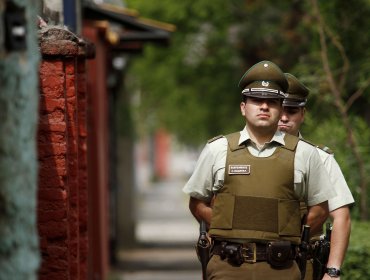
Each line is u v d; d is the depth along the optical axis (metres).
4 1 11.68
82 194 23.48
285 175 18.50
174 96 74.94
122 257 64.06
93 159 37.91
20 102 11.70
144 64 74.50
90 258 32.75
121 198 68.56
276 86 18.59
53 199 20.30
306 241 18.77
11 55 11.63
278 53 48.88
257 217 18.47
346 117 32.44
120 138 66.88
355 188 31.02
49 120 20.36
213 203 18.88
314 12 35.06
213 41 63.81
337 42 33.72
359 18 34.94
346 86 35.00
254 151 18.67
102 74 42.31
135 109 87.69
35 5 12.66
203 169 18.84
